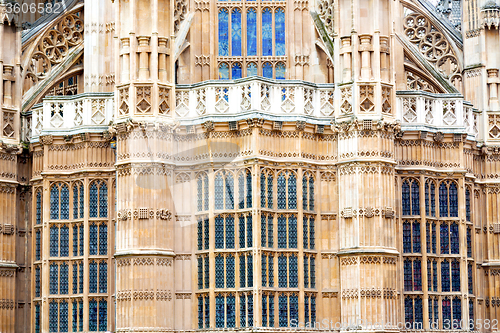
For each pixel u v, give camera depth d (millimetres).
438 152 44344
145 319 40531
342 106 42125
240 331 40406
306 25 46812
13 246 45281
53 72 47750
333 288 41812
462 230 44062
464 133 44125
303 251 41500
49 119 44469
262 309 40438
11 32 46188
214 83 42094
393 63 42469
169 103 42188
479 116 46625
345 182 41625
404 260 43031
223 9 47031
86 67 47312
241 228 41188
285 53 46875
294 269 41375
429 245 43562
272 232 41250
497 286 45750
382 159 41344
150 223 41031
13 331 44906
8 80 45781
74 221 43688
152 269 40719
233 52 46906
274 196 41406
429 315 43031
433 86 48312
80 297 43156
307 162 42062
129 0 42125
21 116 46250
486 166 46469
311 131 42375
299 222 41531
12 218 45344
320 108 42781
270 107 41906
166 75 42250
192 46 46281
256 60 46938
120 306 40969
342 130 41875
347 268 41125
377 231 40969
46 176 44156
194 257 41938
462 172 44156
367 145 41406
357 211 41062
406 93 43781
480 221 46219
